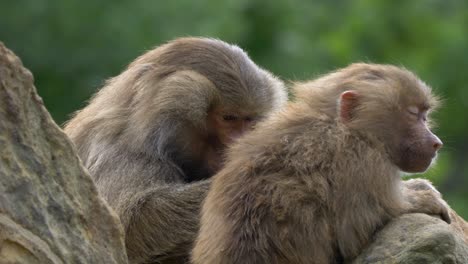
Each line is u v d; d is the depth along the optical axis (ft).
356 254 34.63
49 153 31.30
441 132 113.91
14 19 86.89
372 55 109.60
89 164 42.80
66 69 86.99
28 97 31.04
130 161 42.06
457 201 103.76
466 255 33.35
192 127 42.27
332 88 37.88
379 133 37.35
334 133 35.83
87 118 44.21
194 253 35.32
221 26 88.12
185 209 41.39
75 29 86.99
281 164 34.88
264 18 100.73
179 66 42.88
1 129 30.40
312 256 33.99
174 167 42.45
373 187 35.12
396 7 113.50
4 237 29.58
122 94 43.24
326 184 34.53
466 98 113.70
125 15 87.15
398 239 33.58
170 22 87.15
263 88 43.45
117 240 32.24
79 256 31.24
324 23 106.73
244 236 34.09
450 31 114.42
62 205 31.22
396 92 37.88
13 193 30.22
